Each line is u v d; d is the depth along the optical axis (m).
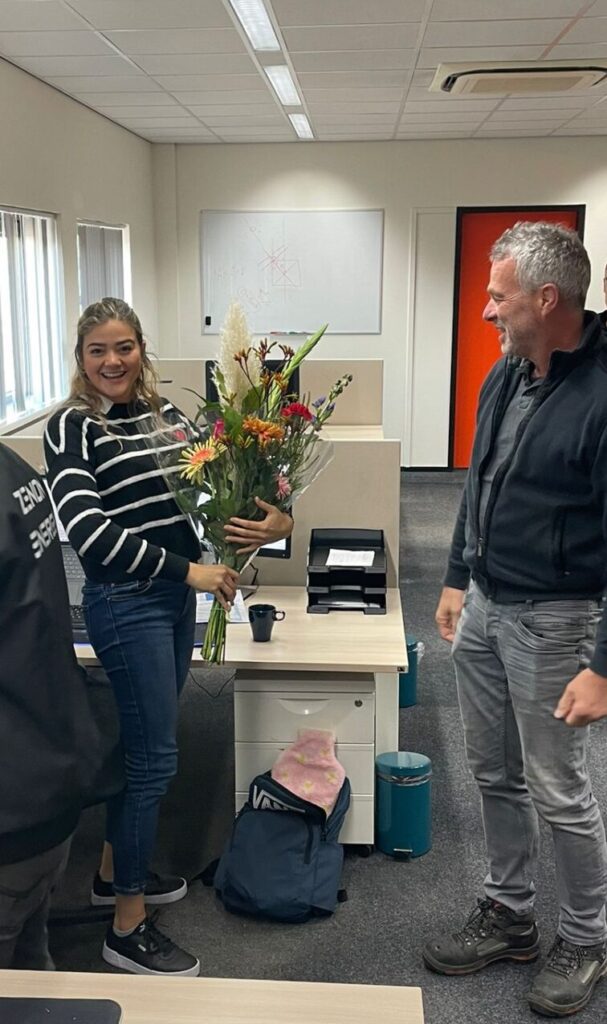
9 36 4.30
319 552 2.77
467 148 7.81
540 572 1.83
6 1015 0.89
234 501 1.97
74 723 1.08
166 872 2.49
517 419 1.86
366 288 8.12
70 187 5.80
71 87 5.46
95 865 2.53
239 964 2.12
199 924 2.27
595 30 4.40
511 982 2.05
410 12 4.11
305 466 2.09
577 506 1.76
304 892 2.26
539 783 1.90
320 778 2.41
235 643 2.44
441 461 8.38
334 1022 0.98
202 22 4.18
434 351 8.19
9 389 5.07
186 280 8.27
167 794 2.91
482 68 5.11
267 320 8.26
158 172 8.05
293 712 2.44
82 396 1.96
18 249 5.16
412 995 1.02
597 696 1.66
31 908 1.16
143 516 1.97
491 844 2.10
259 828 2.36
